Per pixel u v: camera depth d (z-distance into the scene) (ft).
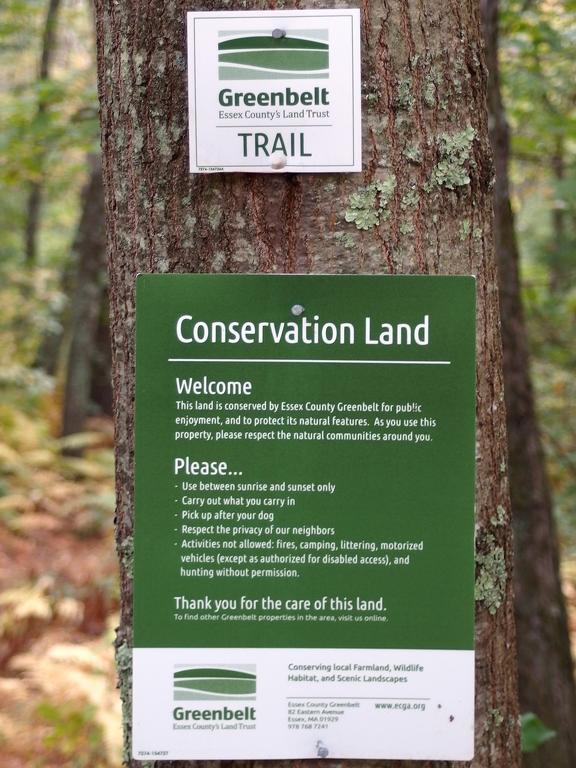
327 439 4.41
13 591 18.39
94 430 36.22
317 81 4.28
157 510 4.42
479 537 4.65
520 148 18.79
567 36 15.28
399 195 4.40
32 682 14.52
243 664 4.45
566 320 21.91
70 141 16.44
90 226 32.58
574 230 25.41
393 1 4.33
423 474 4.42
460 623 4.45
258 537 4.42
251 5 4.28
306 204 4.37
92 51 25.61
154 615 4.43
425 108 4.40
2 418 31.65
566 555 20.90
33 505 26.78
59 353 40.78
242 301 4.38
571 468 19.99
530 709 11.68
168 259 4.49
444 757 4.48
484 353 4.65
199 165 4.34
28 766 12.58
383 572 4.43
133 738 4.45
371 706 4.46
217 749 4.47
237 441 4.42
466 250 4.55
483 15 11.35
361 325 4.39
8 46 26.17
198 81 4.30
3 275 38.17
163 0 4.40
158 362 4.40
